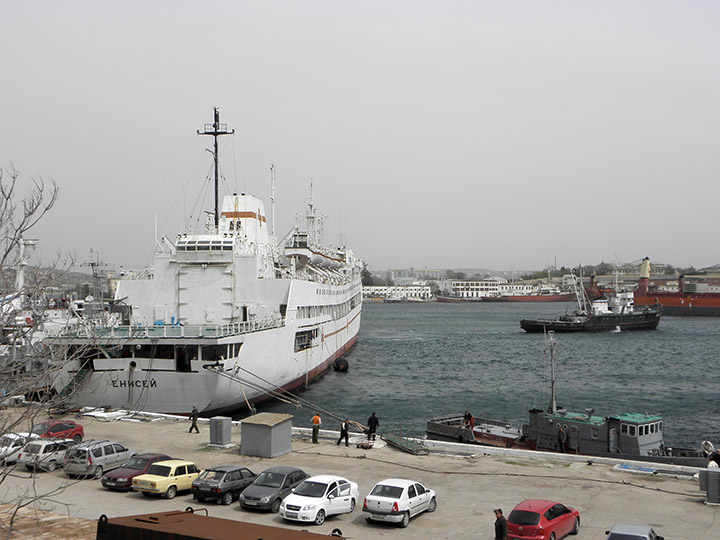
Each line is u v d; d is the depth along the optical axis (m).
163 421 44.38
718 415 62.88
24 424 36.56
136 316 55.88
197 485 26.66
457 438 44.91
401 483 25.08
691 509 26.02
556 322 171.50
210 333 45.97
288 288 57.94
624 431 37.97
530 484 29.80
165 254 56.38
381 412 61.75
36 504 25.11
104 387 44.47
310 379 70.50
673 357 114.75
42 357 21.83
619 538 18.91
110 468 31.20
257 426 34.88
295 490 25.11
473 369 97.25
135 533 15.80
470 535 23.06
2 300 21.53
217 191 63.62
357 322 132.88
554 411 42.75
